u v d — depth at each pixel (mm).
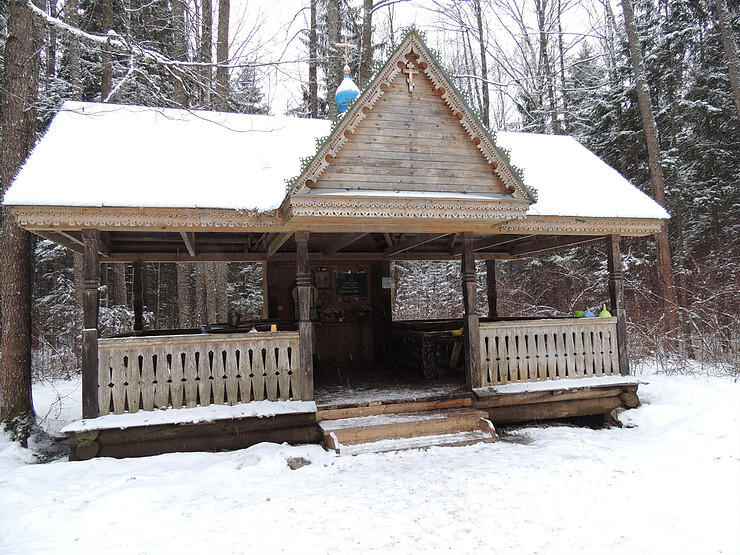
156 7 12578
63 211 6172
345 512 4605
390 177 6793
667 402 8875
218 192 6859
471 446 6828
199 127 8523
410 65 6945
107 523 4449
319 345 11578
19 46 8336
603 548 3873
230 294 25375
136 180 6723
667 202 16672
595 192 8719
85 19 13805
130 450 6457
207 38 12836
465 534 4129
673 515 4465
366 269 11898
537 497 4926
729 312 13867
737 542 3945
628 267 16562
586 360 8570
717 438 6625
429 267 26422
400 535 4125
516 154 9719
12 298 7980
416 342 10094
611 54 18984
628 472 5617
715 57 16047
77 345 15492
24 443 7621
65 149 7062
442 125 7082
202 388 6805
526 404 8117
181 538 4141
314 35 16578
